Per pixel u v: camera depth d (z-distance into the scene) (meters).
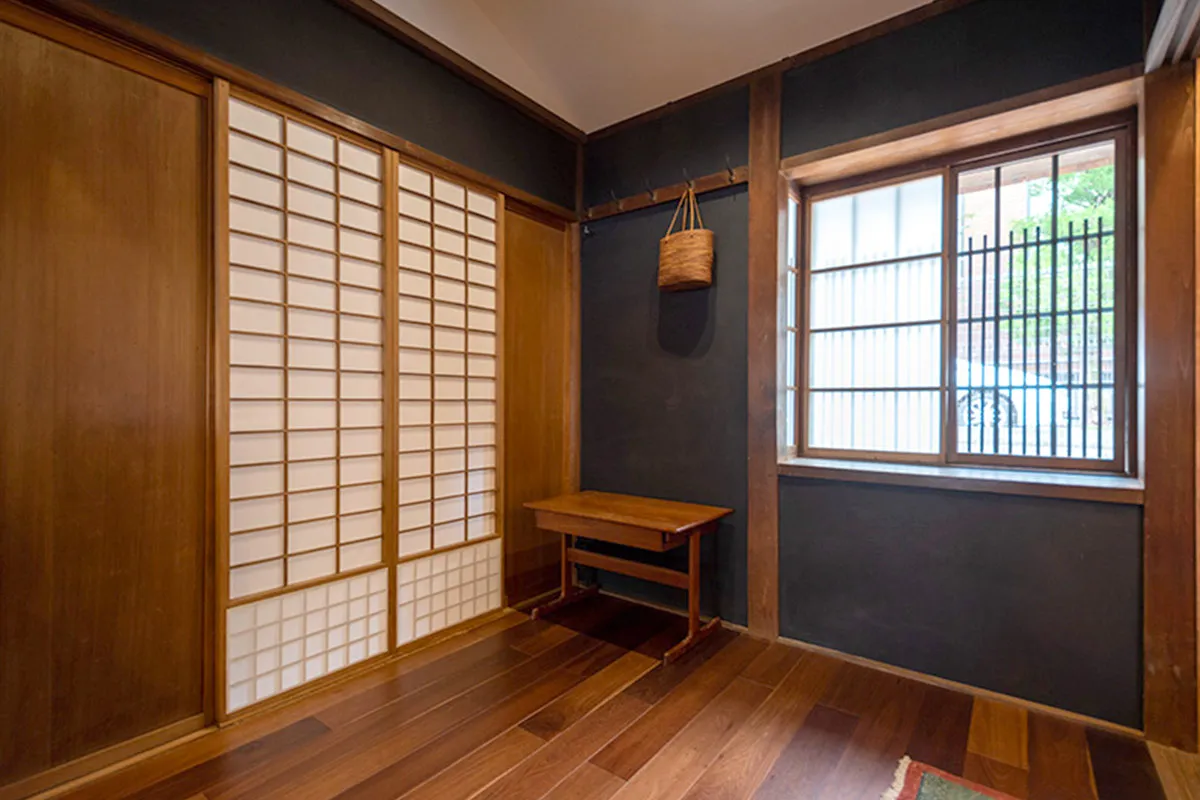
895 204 2.75
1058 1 2.16
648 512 2.86
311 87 2.27
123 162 1.85
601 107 3.37
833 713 2.17
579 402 3.63
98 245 1.81
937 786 1.75
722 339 3.04
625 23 2.83
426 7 2.65
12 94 1.64
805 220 2.98
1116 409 2.25
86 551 1.80
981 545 2.32
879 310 2.78
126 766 1.83
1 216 1.63
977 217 2.54
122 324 1.86
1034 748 1.95
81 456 1.79
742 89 2.95
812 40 2.67
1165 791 1.74
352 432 2.46
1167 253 1.98
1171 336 1.98
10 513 1.66
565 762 1.87
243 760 1.87
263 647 2.18
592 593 3.45
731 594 2.99
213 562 2.05
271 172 2.18
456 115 2.86
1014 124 2.33
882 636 2.54
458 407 2.92
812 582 2.73
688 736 2.02
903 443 2.72
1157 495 1.99
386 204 2.56
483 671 2.50
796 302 3.01
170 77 1.95
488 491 3.09
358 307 2.48
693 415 3.14
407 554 2.67
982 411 2.53
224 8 2.02
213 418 2.04
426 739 1.99
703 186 3.06
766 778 1.79
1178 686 1.96
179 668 2.00
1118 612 2.07
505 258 3.18
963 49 2.34
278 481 2.22
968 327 2.56
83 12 1.71
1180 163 1.96
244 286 2.12
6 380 1.65
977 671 2.33
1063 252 2.36
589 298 3.60
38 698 1.71
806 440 2.98
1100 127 2.26
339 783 1.77
